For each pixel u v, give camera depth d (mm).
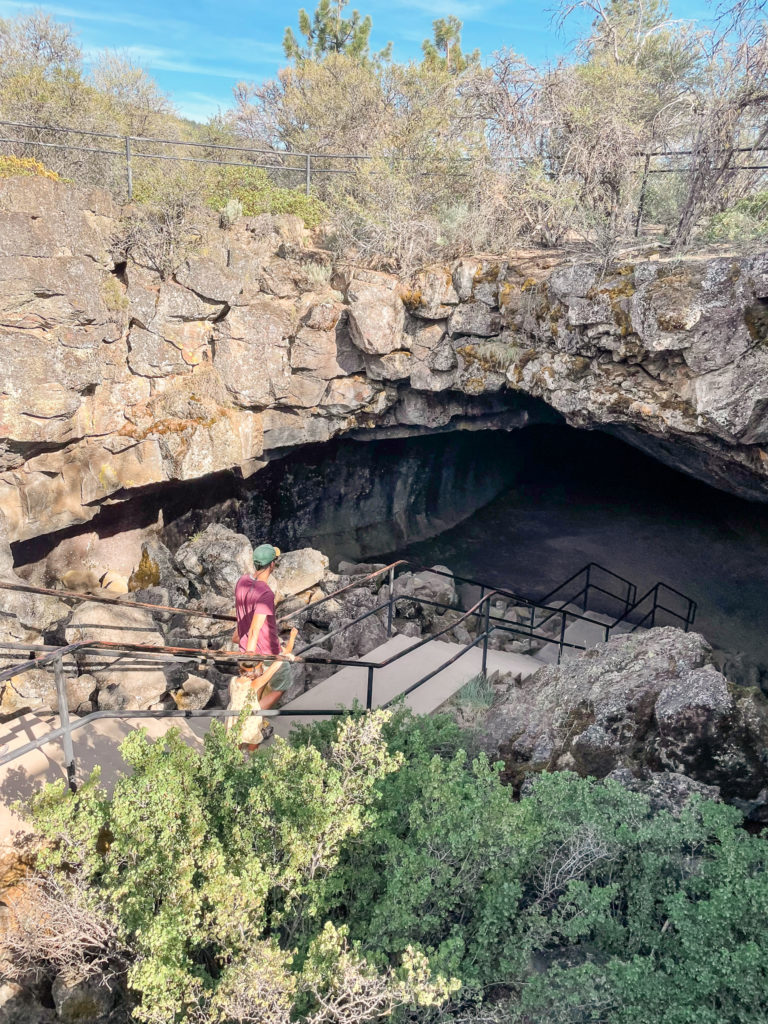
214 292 11078
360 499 17984
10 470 10211
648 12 14078
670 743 4793
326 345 12367
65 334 9742
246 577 4504
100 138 13258
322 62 19266
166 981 2432
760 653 14133
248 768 3584
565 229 12625
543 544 19078
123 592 11820
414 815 3635
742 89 9602
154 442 11453
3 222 8836
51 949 2795
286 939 3121
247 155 16609
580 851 3578
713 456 12094
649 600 16125
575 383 10844
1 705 4973
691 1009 2725
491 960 3176
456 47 20078
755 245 9633
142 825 2893
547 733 5578
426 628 11078
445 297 11742
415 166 13516
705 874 3484
